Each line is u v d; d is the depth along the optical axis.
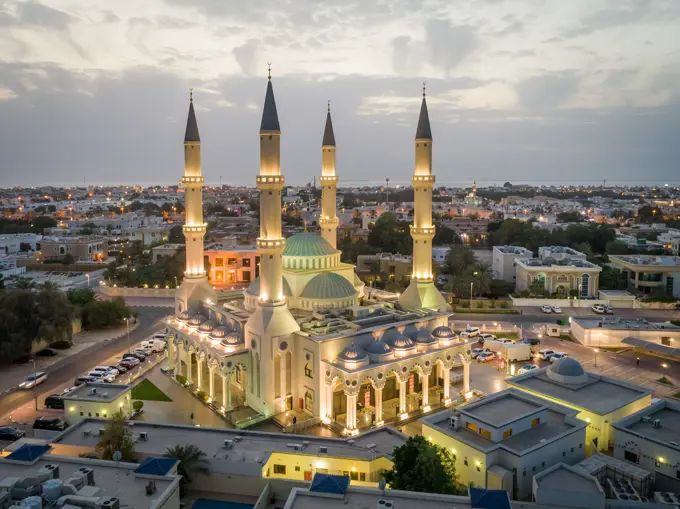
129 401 78.31
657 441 58.62
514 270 162.75
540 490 50.91
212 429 65.38
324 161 109.31
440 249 193.75
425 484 49.12
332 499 45.09
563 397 71.00
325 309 87.12
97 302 125.69
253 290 88.69
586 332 110.44
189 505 56.12
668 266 148.62
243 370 86.50
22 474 49.03
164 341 110.50
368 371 73.69
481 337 113.19
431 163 93.88
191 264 100.69
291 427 73.50
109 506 42.72
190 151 98.56
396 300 105.81
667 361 101.38
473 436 59.69
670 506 49.84
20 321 102.06
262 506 54.62
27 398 84.19
